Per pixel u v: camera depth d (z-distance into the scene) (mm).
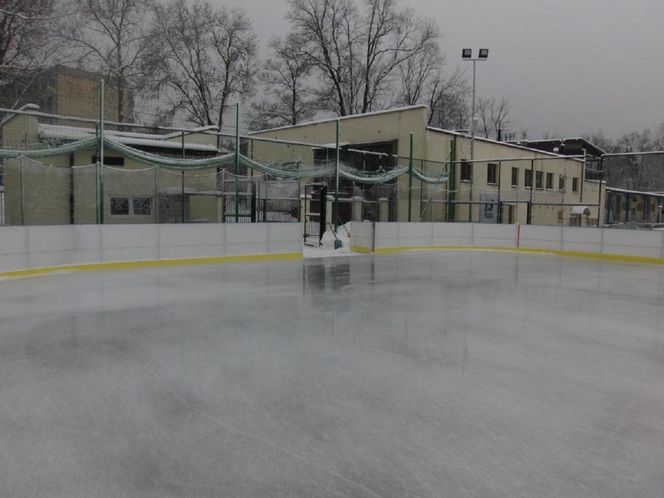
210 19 41531
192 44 41031
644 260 18734
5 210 16609
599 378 5742
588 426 4449
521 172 30078
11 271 12281
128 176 17484
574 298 10945
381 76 45906
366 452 3879
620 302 10547
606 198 25609
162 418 4438
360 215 24328
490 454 3893
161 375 5539
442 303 10062
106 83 31688
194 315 8500
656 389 5414
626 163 22297
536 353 6688
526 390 5301
